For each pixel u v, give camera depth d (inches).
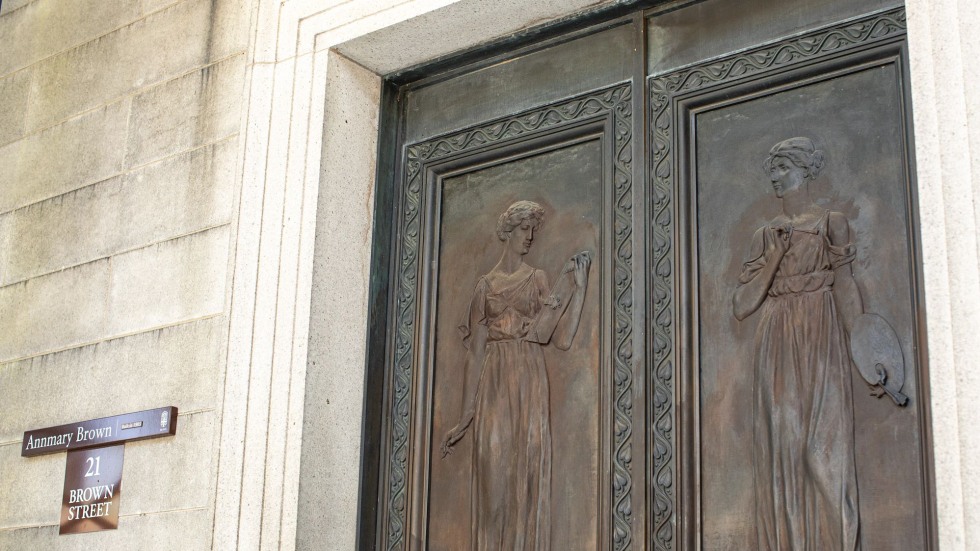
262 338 166.9
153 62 197.6
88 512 176.4
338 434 164.7
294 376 162.9
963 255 117.6
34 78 215.9
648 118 157.2
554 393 156.0
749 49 151.6
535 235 164.9
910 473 126.9
